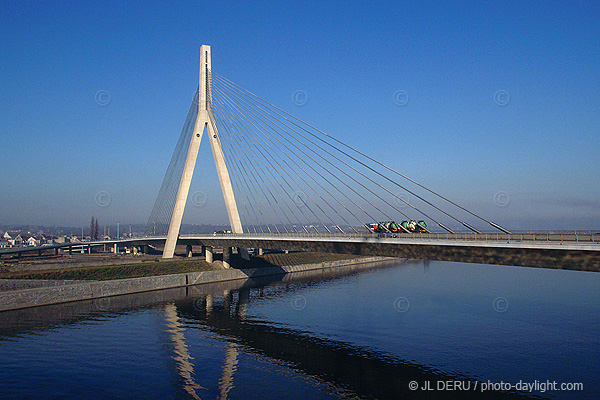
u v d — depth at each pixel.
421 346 49.22
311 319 63.84
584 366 41.91
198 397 37.16
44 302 75.12
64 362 45.59
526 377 39.59
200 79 101.19
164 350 49.72
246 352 49.00
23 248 128.75
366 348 49.41
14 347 50.59
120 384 39.84
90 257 128.62
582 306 69.12
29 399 36.50
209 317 66.25
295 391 38.19
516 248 40.34
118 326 60.44
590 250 35.22
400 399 35.97
